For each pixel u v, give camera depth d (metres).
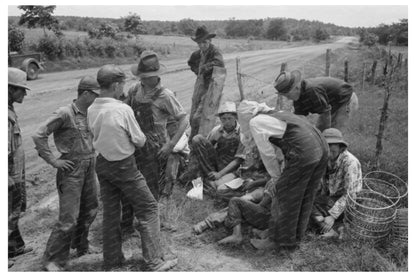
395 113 9.79
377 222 4.18
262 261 4.14
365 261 4.00
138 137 3.78
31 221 5.28
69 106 3.96
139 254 4.31
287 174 3.96
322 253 4.18
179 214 5.05
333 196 4.79
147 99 4.51
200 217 5.06
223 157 5.67
